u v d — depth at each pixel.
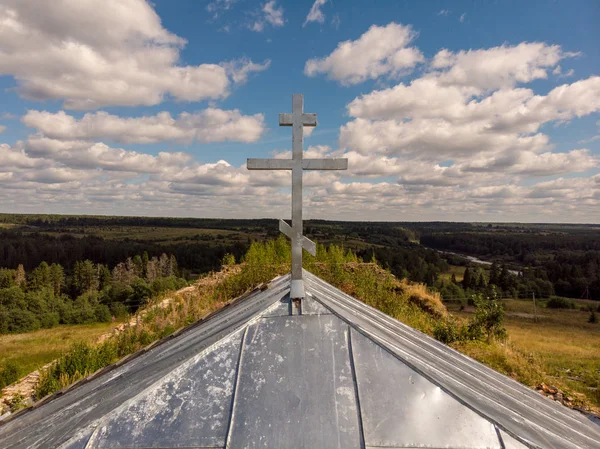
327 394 2.60
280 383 2.67
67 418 2.84
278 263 20.06
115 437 2.42
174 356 3.25
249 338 2.99
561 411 3.93
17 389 10.65
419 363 2.98
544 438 2.60
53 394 4.20
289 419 2.47
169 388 2.69
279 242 22.59
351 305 4.42
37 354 24.58
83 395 3.44
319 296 3.49
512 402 3.27
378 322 4.04
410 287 21.31
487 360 13.72
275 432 2.40
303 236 3.37
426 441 2.38
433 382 2.69
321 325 3.07
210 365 2.82
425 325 16.81
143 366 3.64
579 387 12.98
